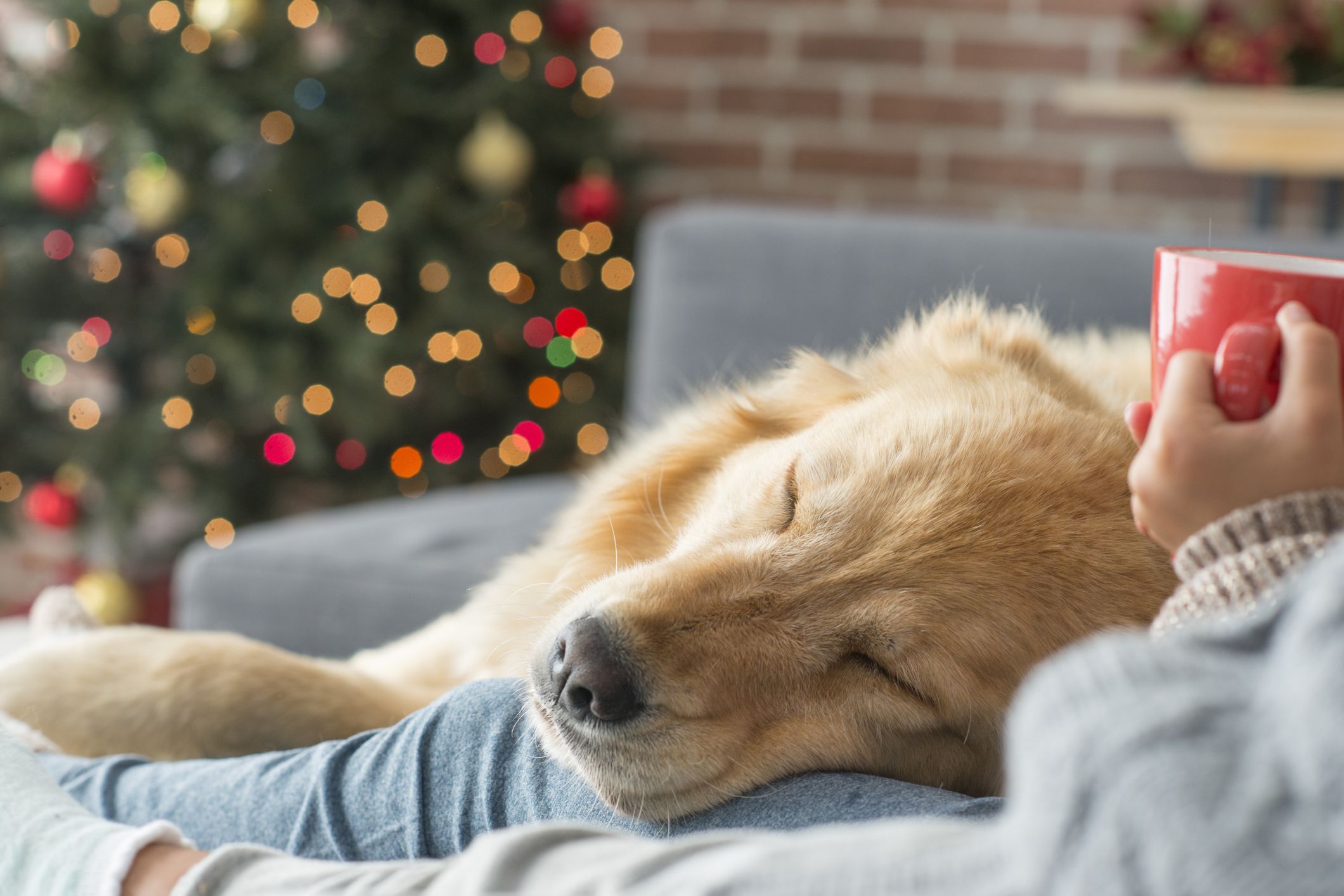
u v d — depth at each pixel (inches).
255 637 91.3
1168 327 28.6
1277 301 26.3
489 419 169.0
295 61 144.6
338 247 145.0
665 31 194.7
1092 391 54.4
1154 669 19.8
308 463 148.3
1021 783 19.8
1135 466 26.5
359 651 89.0
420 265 151.4
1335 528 23.8
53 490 150.0
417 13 156.1
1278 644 19.8
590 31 168.4
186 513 176.7
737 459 56.4
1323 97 138.5
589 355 166.9
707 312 103.7
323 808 37.4
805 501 47.0
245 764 40.7
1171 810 17.5
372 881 27.0
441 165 153.9
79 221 147.3
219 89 140.9
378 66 150.6
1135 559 43.1
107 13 142.3
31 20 170.2
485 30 155.6
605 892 23.7
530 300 163.5
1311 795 17.1
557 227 168.1
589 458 163.6
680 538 55.1
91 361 152.3
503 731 37.8
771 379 65.0
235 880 28.4
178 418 148.1
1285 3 153.4
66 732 47.4
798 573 44.6
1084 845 18.2
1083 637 41.6
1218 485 24.9
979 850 21.0
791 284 102.2
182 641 50.3
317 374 146.6
